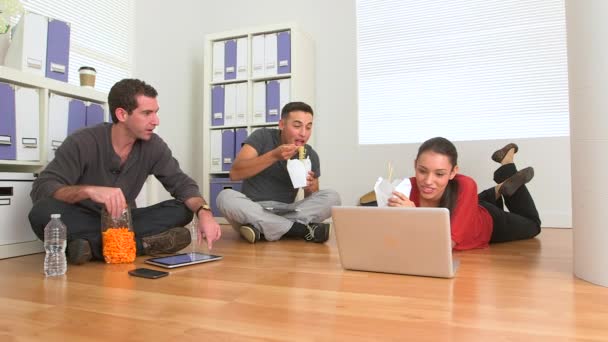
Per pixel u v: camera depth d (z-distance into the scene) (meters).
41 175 1.57
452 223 1.59
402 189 1.32
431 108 3.27
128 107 1.60
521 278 1.25
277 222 2.10
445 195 1.65
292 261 1.56
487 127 3.14
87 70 2.19
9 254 1.70
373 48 3.41
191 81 3.68
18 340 0.77
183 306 0.98
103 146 1.67
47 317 0.90
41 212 1.49
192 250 1.85
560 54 2.98
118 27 3.00
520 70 3.07
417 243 1.25
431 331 0.80
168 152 1.89
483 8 3.15
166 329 0.82
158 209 1.79
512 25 3.09
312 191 2.42
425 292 1.09
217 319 0.88
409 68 3.32
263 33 3.24
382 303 0.99
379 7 3.39
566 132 2.96
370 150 3.31
